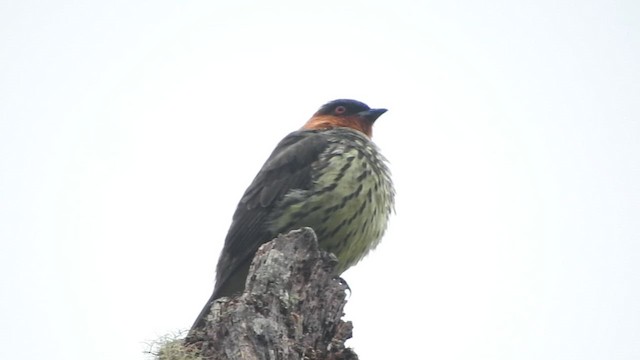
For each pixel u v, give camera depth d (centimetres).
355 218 1401
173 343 946
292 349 898
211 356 907
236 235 1423
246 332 888
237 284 1423
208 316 980
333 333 973
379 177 1448
